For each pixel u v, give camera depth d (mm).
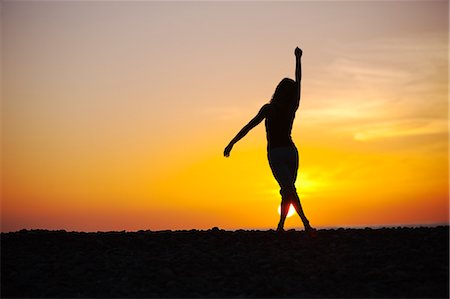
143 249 9055
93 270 8078
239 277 7727
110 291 7371
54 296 7262
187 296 7203
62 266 8180
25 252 8922
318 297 7074
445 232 9438
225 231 10016
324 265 8023
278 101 9141
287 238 9266
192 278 7734
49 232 10195
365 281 7500
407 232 9531
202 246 9055
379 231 9680
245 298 7047
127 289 7426
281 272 7840
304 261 8188
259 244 9016
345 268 7891
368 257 8258
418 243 8828
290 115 9180
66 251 8977
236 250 8789
